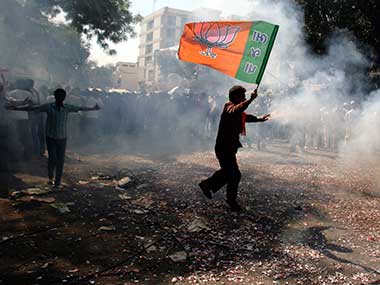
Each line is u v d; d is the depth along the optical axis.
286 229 5.30
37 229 4.91
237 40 5.29
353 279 3.92
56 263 4.03
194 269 4.01
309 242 4.87
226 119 5.79
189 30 5.43
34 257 4.14
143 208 5.93
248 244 4.71
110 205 6.02
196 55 5.45
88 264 4.04
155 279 3.79
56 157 6.86
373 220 5.80
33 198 6.11
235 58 5.32
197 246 4.58
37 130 9.35
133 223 5.27
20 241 4.52
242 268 4.07
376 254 4.55
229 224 5.38
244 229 5.21
